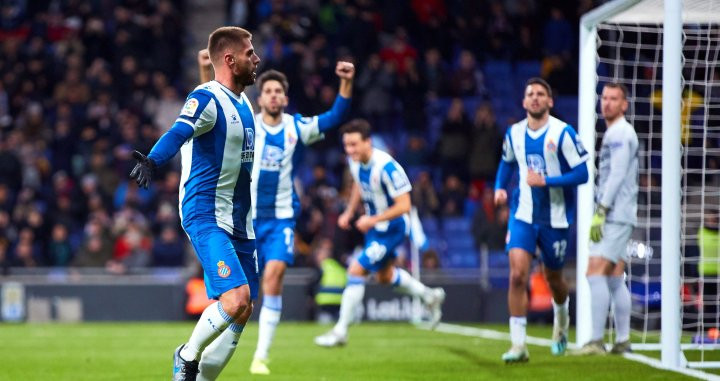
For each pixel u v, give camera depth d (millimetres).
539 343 32750
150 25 64625
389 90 61500
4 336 37406
